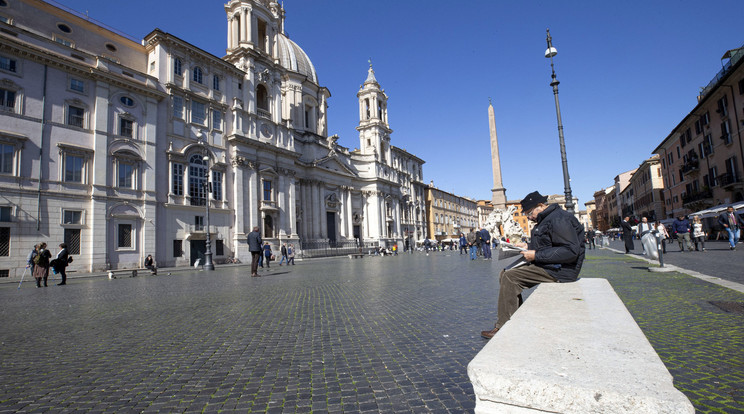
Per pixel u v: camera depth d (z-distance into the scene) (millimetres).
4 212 21188
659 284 7434
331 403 2760
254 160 36938
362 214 58062
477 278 10938
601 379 1246
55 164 23297
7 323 6398
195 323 5922
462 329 4766
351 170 55531
